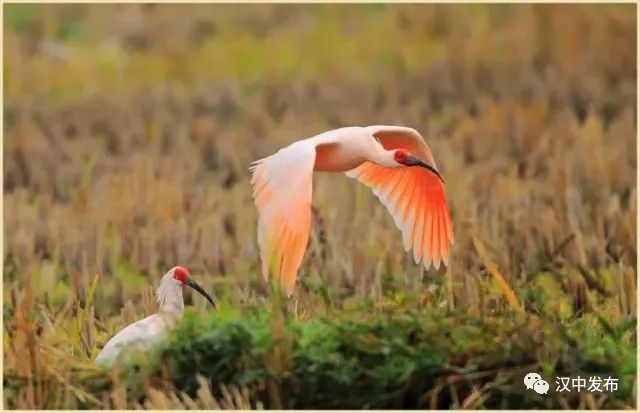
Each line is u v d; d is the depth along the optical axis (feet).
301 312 38.78
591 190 57.98
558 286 44.60
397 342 34.27
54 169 66.54
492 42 88.22
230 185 64.54
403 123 74.95
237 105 80.38
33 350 35.53
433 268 43.91
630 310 41.57
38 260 50.88
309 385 33.88
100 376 34.94
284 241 32.83
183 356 34.60
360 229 51.29
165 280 39.68
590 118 68.69
